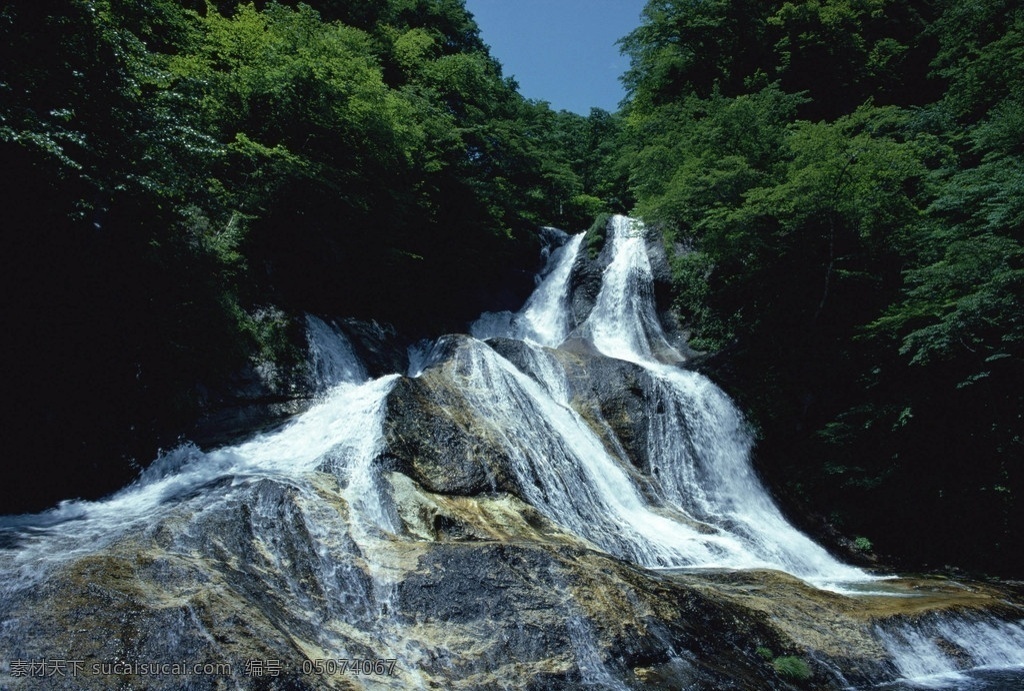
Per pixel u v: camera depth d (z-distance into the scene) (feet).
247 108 60.08
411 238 79.82
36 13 35.17
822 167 66.23
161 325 44.11
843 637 31.32
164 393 44.24
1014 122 61.77
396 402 42.09
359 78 64.49
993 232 57.52
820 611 33.27
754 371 69.10
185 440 43.93
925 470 57.88
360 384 58.49
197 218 51.93
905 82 106.11
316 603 25.63
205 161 46.29
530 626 26.17
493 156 101.76
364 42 74.74
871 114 79.25
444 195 85.25
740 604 32.30
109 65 38.47
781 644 29.76
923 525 57.11
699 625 29.22
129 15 44.55
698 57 110.22
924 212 66.69
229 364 49.47
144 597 21.61
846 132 79.20
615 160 123.95
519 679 24.17
